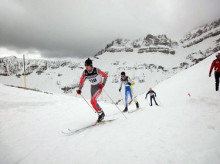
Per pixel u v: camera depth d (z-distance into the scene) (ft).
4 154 9.29
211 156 7.45
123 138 10.79
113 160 8.21
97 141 10.76
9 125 14.46
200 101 17.83
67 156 9.02
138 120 14.71
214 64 24.75
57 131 13.56
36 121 16.37
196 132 10.32
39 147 10.34
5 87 33.50
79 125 15.15
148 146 9.29
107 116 19.31
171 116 14.28
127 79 23.04
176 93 53.72
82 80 14.38
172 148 8.75
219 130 10.07
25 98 26.43
